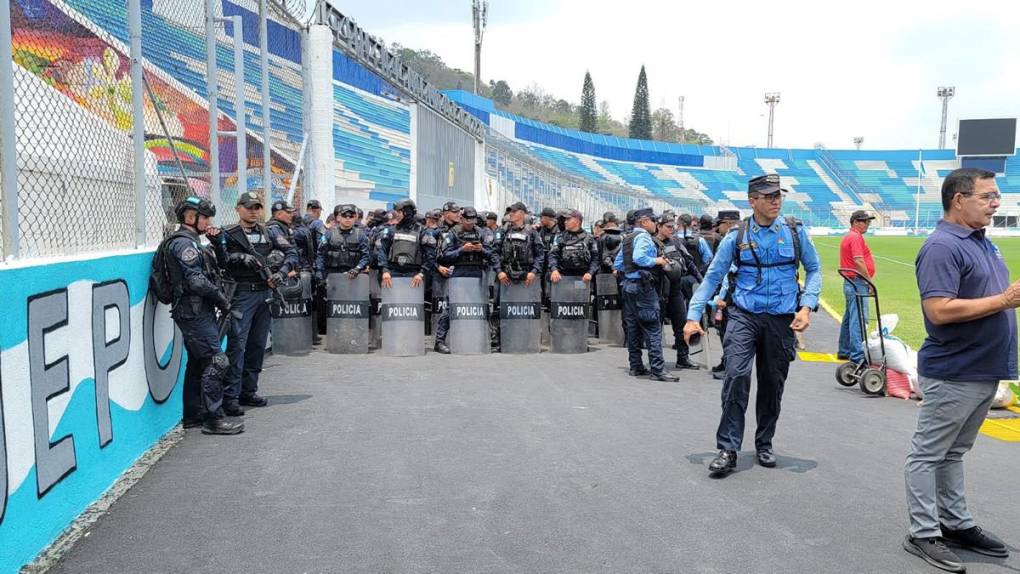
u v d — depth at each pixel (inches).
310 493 181.9
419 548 150.3
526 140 2436.0
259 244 268.2
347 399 287.4
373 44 754.2
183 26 325.4
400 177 871.7
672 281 366.6
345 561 143.9
